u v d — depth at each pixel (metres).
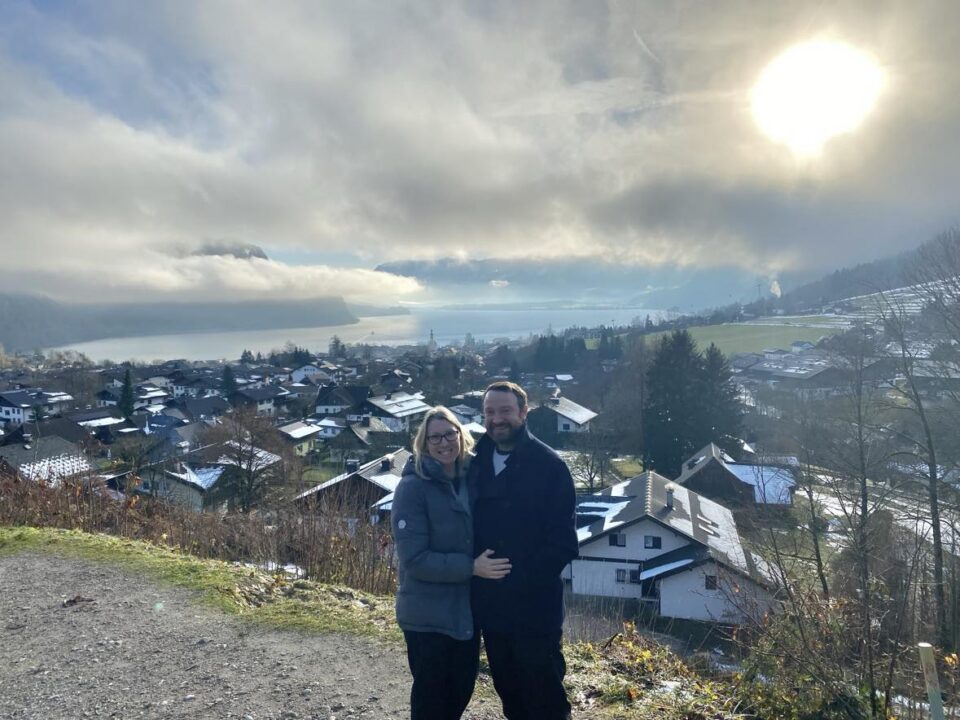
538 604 3.13
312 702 4.25
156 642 5.16
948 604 8.55
